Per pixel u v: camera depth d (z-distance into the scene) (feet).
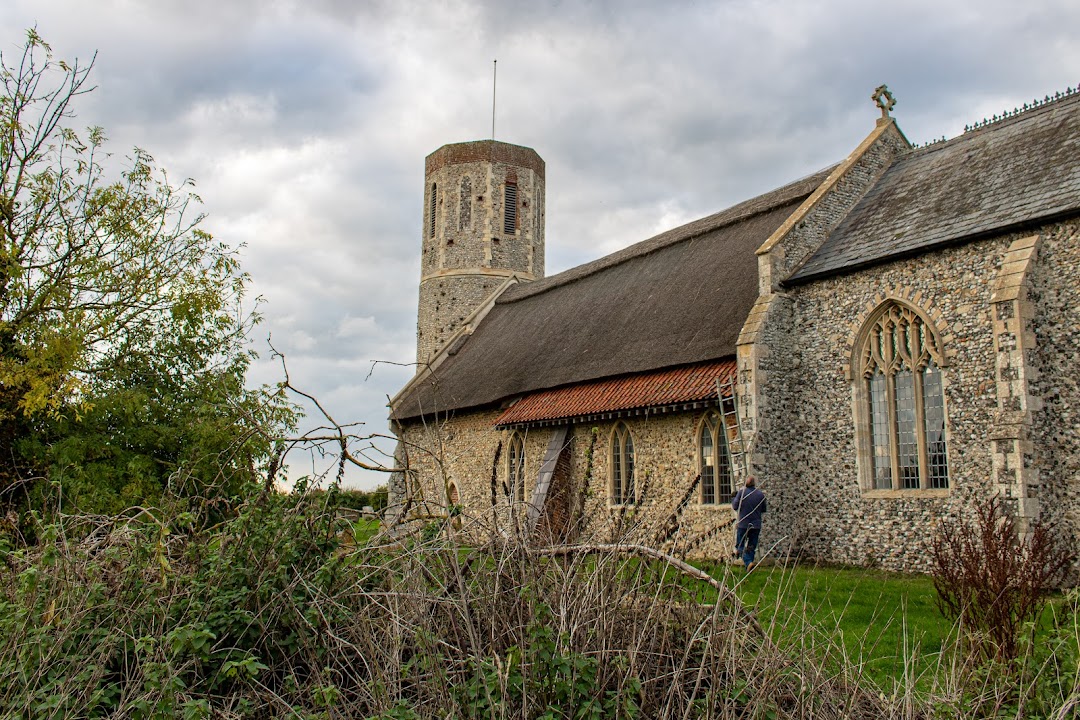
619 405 65.98
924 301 52.95
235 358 61.57
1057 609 24.94
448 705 15.89
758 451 57.36
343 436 21.74
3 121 56.44
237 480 27.81
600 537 20.21
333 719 16.07
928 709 18.43
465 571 19.65
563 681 15.74
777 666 17.49
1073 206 46.32
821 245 63.46
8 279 55.21
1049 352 46.91
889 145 69.36
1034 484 45.39
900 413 54.44
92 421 56.34
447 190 131.23
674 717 16.37
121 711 15.96
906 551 52.06
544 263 134.51
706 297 70.38
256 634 19.12
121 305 58.49
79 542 22.20
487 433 86.99
